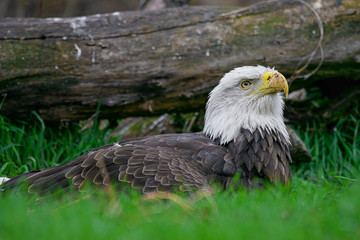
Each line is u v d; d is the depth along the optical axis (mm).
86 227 6664
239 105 10094
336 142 13594
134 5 25391
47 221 7055
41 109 12414
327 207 8008
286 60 12430
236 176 9164
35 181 9203
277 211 7609
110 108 12547
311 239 6492
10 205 7770
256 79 10078
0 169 11742
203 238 6371
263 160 9781
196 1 25000
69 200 8500
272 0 12734
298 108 13992
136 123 14922
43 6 22250
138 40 12266
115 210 7750
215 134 10141
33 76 12031
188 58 12258
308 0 12688
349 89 13828
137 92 12359
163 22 12430
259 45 12367
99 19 12398
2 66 11930
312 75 12711
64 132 13039
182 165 9133
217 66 12250
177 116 14711
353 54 12539
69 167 9359
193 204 8172
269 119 10148
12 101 12219
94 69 12125
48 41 12125
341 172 13156
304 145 12984
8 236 6527
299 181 11961
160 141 9828
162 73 12211
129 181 8805
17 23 12211
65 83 12133
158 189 8680
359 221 7055
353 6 12617
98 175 8930
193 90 12398
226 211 7703
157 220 7164
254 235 6531
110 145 9961
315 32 12516
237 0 25172
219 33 12375
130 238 6281
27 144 12539
